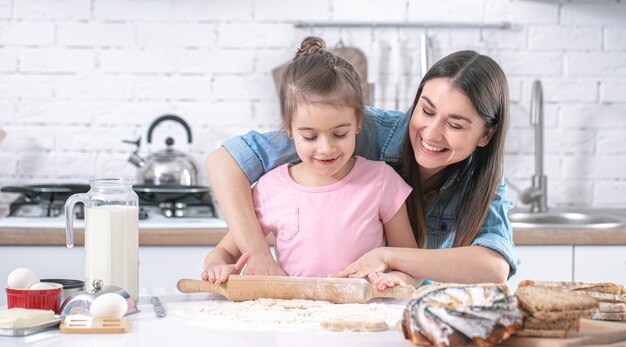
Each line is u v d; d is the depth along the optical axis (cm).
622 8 326
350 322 136
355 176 191
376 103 324
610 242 272
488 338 125
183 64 321
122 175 322
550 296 132
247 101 323
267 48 322
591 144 329
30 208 287
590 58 327
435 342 124
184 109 322
